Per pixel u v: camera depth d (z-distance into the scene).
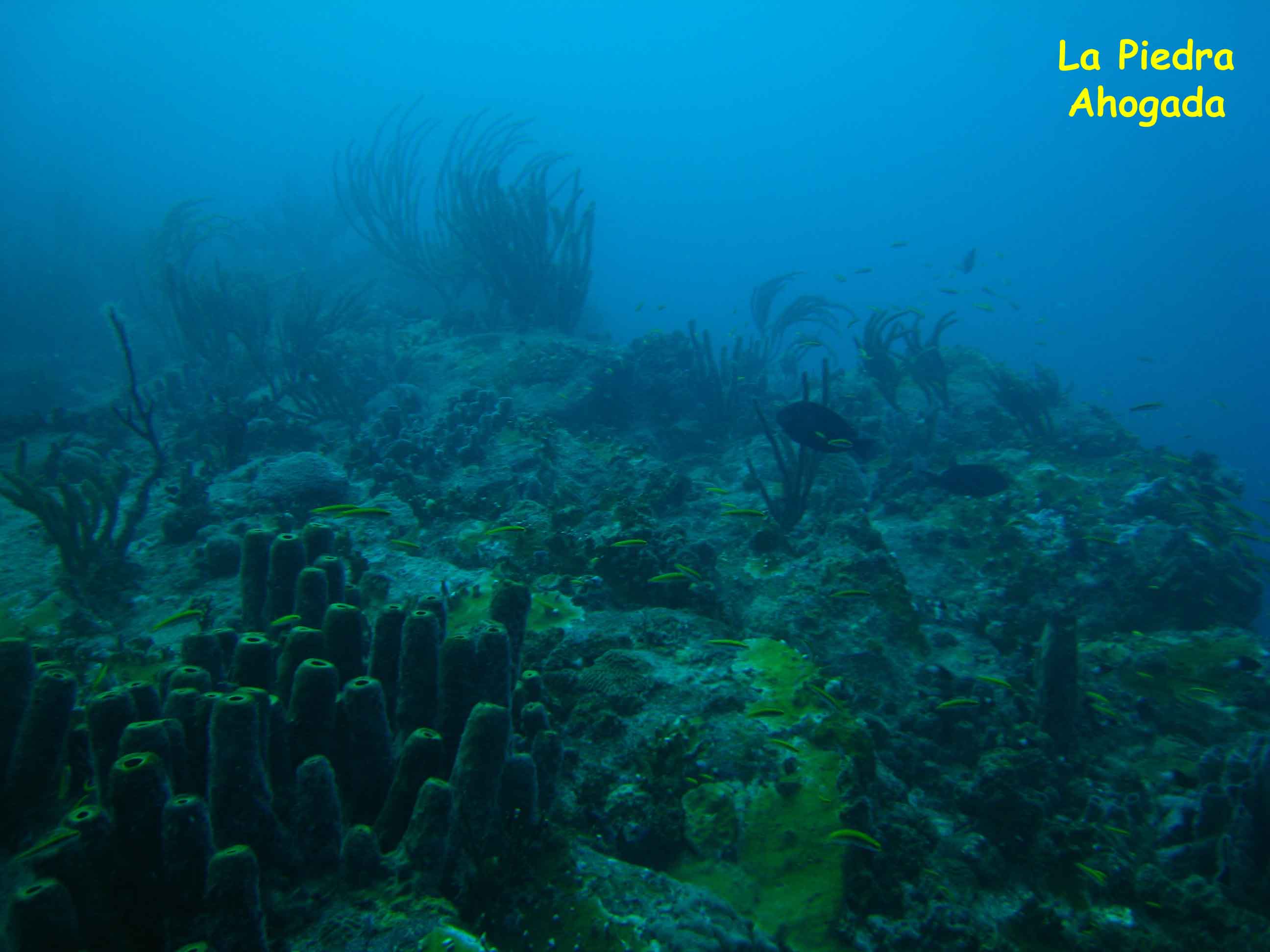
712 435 11.65
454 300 17.16
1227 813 3.86
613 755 3.31
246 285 13.85
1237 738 5.05
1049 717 4.66
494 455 8.19
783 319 17.55
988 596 7.16
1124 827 4.08
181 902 1.75
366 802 2.40
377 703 2.32
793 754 3.40
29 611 4.55
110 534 5.27
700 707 3.62
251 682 2.60
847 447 5.56
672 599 4.77
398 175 16.39
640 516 5.56
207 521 5.89
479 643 2.51
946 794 4.10
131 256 25.33
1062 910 3.39
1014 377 11.48
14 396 17.00
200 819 1.76
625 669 3.82
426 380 11.63
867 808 3.12
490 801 2.30
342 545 5.14
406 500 6.60
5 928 1.70
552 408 10.22
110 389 17.69
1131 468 9.44
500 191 14.22
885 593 5.54
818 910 2.82
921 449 10.59
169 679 2.87
